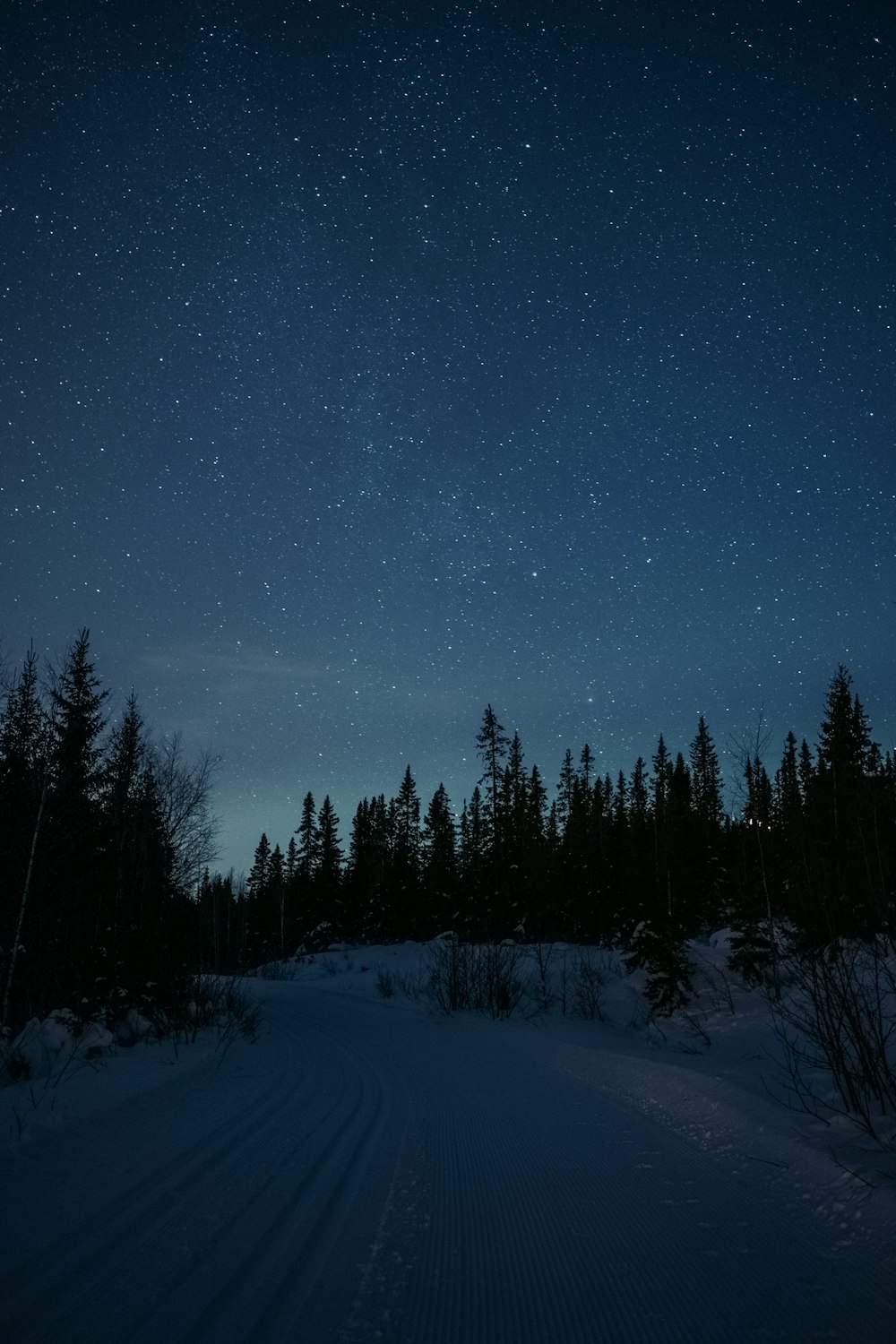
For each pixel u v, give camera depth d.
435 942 35.22
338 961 47.50
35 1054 11.50
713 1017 16.38
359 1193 5.43
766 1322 3.41
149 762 23.80
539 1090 9.80
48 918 16.44
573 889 48.38
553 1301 3.68
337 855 67.06
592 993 21.41
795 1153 5.68
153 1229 4.66
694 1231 4.52
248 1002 24.05
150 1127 7.39
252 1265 4.12
